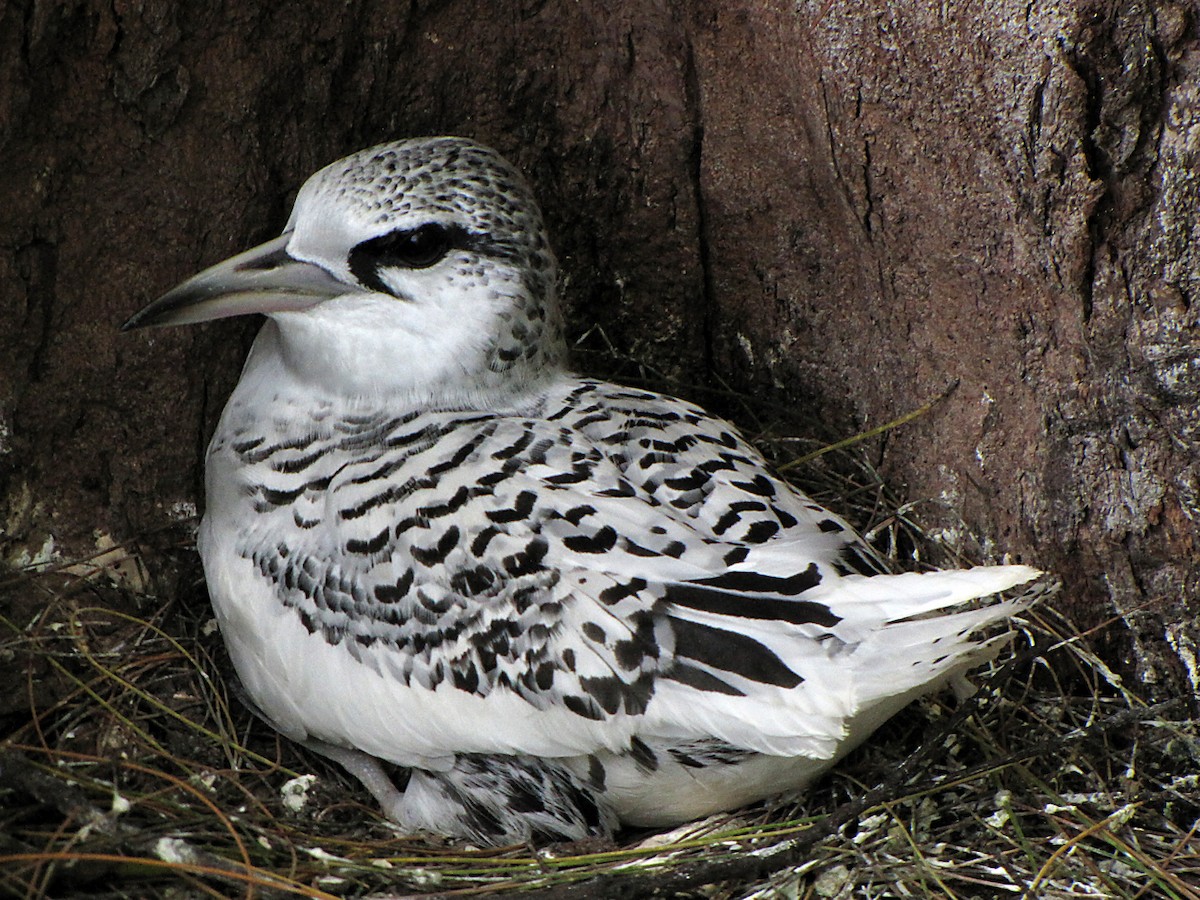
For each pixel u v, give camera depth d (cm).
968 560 1166
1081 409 1072
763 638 877
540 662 905
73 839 862
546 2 1198
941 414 1159
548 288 1062
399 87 1191
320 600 960
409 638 931
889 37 1040
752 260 1241
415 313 1005
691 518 949
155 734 1046
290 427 1027
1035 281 1051
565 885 898
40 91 1012
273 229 1147
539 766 959
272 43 1098
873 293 1168
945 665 854
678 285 1281
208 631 1123
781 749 873
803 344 1239
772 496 992
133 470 1134
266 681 997
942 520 1178
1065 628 1119
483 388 1039
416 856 961
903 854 959
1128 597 1105
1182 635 1093
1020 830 972
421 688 935
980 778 1017
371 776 1040
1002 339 1093
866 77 1062
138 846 863
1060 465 1099
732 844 965
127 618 1093
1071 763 1032
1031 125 993
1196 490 1052
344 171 996
